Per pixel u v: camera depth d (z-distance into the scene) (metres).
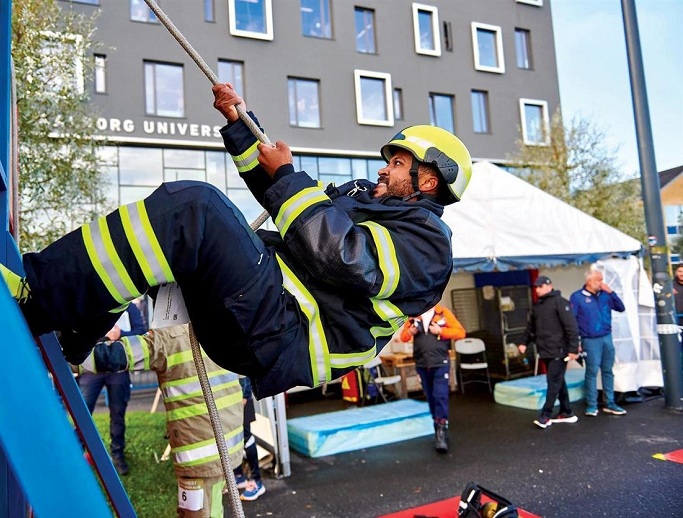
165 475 5.39
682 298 8.55
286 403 9.47
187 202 1.18
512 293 10.04
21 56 5.31
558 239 7.76
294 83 18.42
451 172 1.65
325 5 19.14
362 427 6.43
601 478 4.97
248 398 4.89
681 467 5.17
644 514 4.16
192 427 2.73
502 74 22.05
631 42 7.84
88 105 6.78
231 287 1.21
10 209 1.56
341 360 1.39
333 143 18.59
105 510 0.69
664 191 25.62
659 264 7.69
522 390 8.14
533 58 22.86
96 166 6.70
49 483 0.66
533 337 7.21
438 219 1.52
